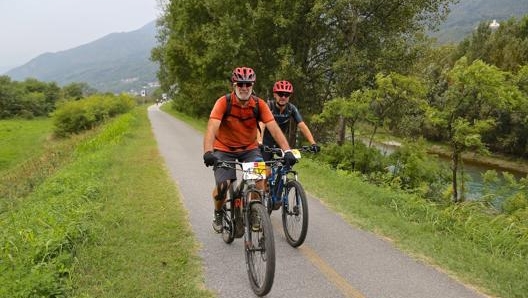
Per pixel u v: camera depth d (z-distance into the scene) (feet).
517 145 104.06
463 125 39.81
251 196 14.83
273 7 67.00
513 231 20.34
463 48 149.07
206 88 96.58
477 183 61.52
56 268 15.39
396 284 14.94
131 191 28.66
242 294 14.30
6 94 220.23
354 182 30.73
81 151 58.23
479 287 14.76
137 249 17.98
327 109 47.50
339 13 63.57
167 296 14.02
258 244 14.30
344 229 20.88
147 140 61.46
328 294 14.25
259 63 72.02
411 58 65.31
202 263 16.75
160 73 191.72
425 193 39.75
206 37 83.30
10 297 12.98
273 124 16.14
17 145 126.41
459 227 20.94
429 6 64.64
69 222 20.02
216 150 16.60
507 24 151.02
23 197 46.29
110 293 14.07
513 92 39.93
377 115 48.96
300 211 17.79
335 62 63.67
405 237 19.60
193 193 28.76
